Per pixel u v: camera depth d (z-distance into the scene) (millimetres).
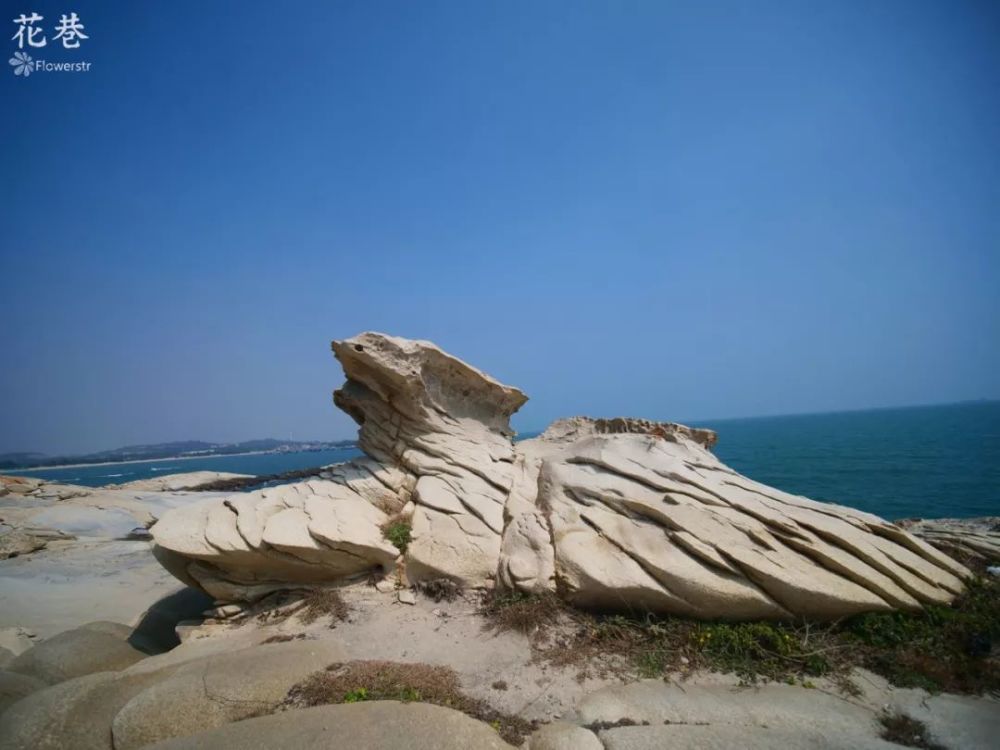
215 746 5535
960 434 72562
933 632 7457
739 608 7879
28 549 20031
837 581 7938
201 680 6871
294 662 7367
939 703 6375
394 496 11984
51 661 8797
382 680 6973
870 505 27938
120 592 14703
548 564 9141
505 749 5668
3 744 6371
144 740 6133
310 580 10727
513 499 11023
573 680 7133
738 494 10008
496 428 13992
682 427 13883
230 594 10781
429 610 9281
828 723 5992
